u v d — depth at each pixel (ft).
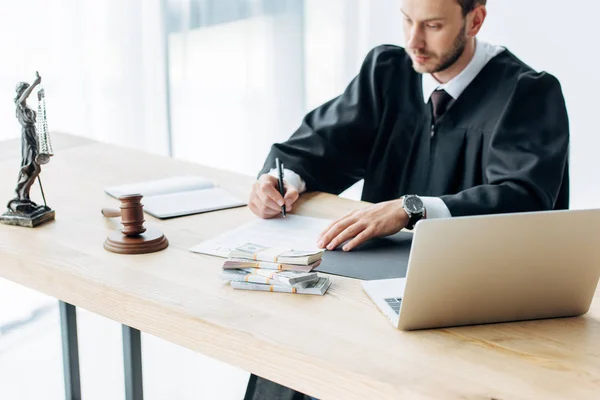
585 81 11.80
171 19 12.37
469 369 3.97
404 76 7.67
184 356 9.02
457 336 4.32
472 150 7.19
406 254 5.37
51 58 10.75
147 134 12.33
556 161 6.44
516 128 6.65
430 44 6.78
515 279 4.33
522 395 3.75
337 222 5.59
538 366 4.01
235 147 13.47
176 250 5.47
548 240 4.25
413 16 6.74
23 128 5.83
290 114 13.66
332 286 4.91
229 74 13.15
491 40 12.32
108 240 5.50
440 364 4.02
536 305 4.47
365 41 13.39
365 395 3.92
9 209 5.92
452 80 7.24
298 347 4.16
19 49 10.34
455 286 4.27
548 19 11.86
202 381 8.49
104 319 9.73
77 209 6.25
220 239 5.65
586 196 12.09
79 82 11.19
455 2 6.61
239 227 5.89
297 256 4.89
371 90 7.71
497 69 7.15
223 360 4.46
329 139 7.57
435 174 7.45
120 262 5.27
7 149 7.80
